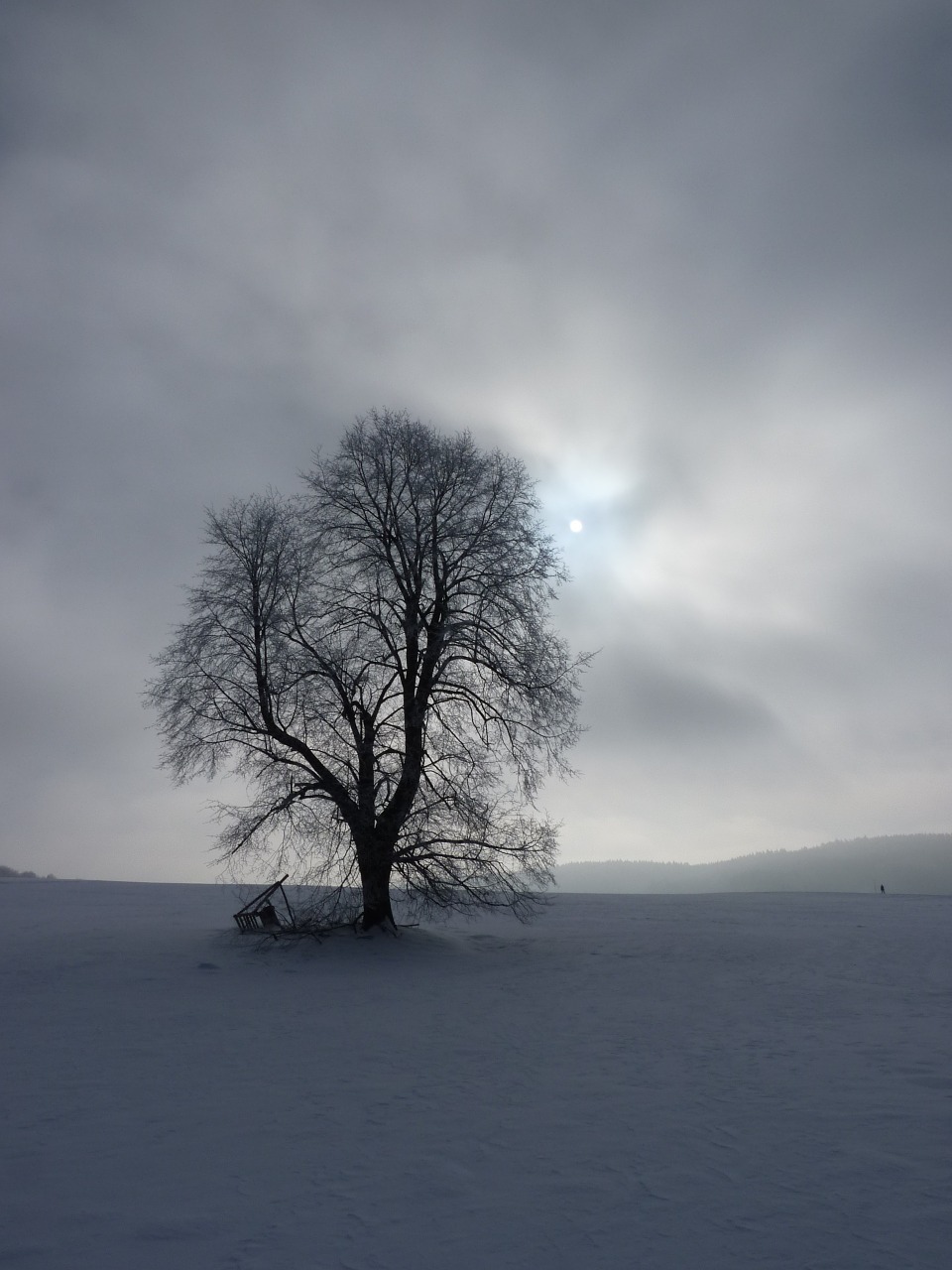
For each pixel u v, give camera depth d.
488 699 30.53
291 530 31.27
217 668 30.48
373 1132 10.94
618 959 27.16
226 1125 11.30
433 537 30.30
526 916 30.45
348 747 28.83
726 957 27.27
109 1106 12.21
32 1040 16.61
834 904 51.06
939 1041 15.38
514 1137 10.63
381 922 30.25
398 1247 7.80
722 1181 9.08
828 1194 8.67
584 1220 8.23
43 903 49.16
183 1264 7.57
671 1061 14.38
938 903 51.94
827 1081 12.76
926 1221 7.99
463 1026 17.70
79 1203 8.88
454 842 28.55
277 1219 8.42
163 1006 20.09
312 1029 17.53
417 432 31.48
